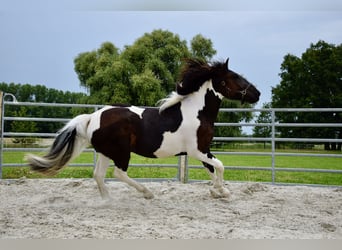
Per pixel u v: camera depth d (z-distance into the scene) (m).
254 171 12.77
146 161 14.06
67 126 5.41
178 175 8.05
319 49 34.41
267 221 4.84
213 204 5.79
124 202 5.84
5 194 6.46
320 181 10.16
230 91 5.73
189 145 5.53
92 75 30.73
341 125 7.32
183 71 5.66
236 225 4.62
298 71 33.06
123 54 29.45
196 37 30.22
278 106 33.88
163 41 30.23
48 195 6.37
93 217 4.89
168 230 4.31
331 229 4.52
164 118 5.46
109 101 27.34
